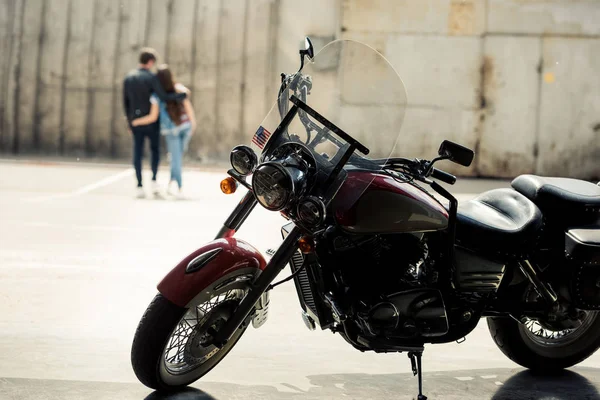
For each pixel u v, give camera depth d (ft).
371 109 31.30
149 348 31.73
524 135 113.70
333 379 36.60
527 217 34.86
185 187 93.66
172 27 116.16
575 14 112.06
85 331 41.42
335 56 31.71
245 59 115.85
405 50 113.39
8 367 35.94
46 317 43.32
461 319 34.35
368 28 113.50
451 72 113.19
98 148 117.80
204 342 32.58
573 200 35.45
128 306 46.16
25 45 117.39
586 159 113.60
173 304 31.71
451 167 113.91
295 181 29.40
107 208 77.77
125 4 116.26
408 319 32.58
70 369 36.11
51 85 117.60
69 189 88.79
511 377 37.93
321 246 31.48
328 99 31.40
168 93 85.97
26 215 72.23
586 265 34.91
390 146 31.32
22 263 54.54
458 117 113.80
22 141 118.21
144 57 85.92
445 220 32.09
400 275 32.63
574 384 37.29
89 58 117.08
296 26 114.73
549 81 112.98
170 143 86.58
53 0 116.98
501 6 112.16
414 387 36.09
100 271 53.52
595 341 38.24
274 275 31.37
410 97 113.80
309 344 41.37
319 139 31.01
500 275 34.47
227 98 116.37
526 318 35.76
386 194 31.01
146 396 33.45
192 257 32.04
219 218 75.10
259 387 35.12
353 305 31.99
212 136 116.88
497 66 112.98
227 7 115.44
